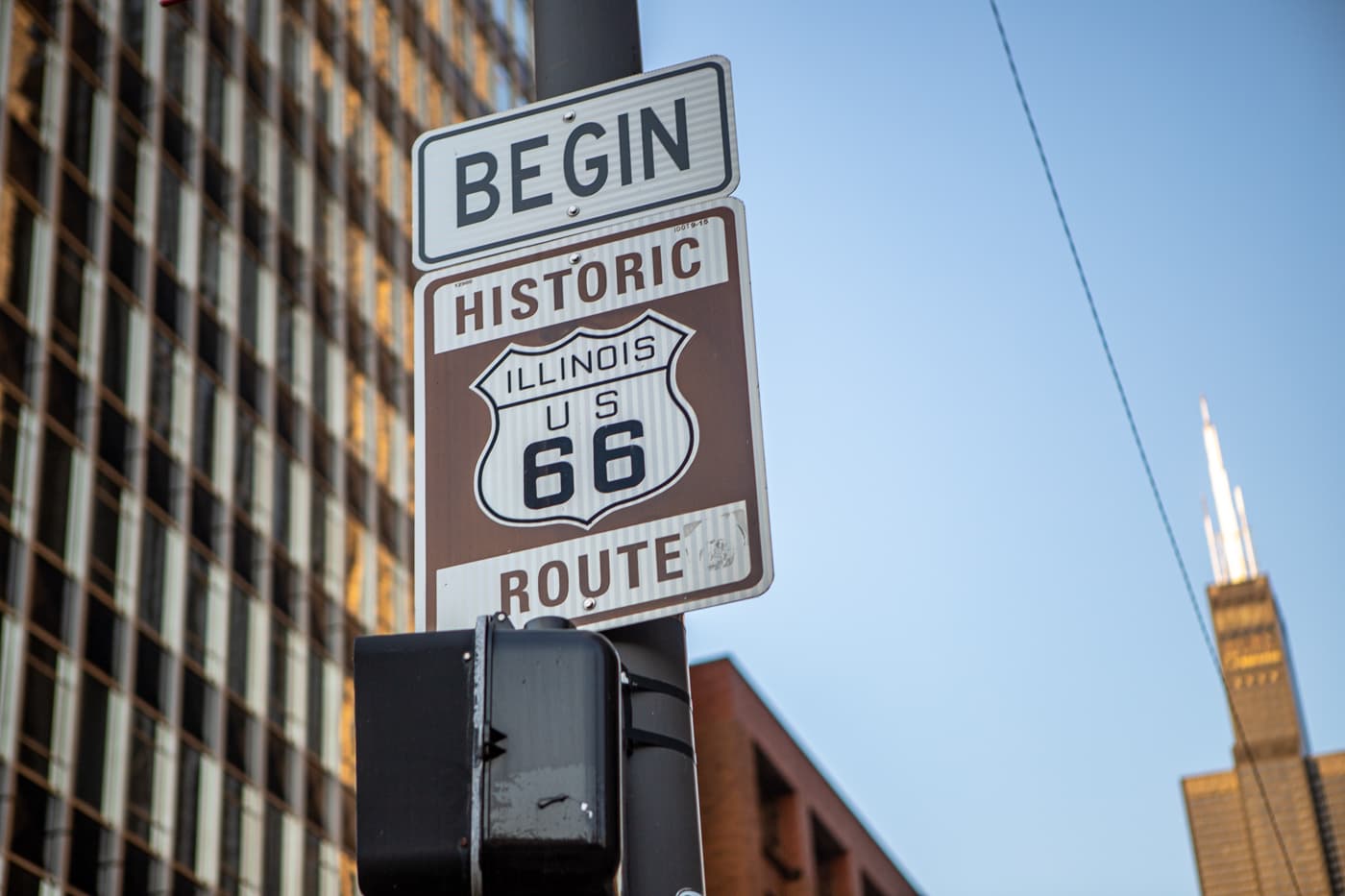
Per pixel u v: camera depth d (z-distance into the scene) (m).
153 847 38.06
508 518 4.59
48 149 41.41
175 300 44.53
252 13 51.69
